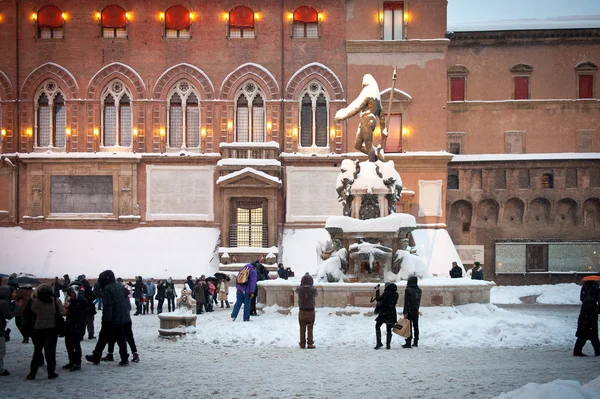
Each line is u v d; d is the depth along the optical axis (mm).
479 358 18984
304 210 58062
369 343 22062
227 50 59031
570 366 17406
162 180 58125
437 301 27734
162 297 38312
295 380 15711
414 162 58469
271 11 59219
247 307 27484
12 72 58750
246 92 59094
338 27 59188
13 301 23578
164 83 58656
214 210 58031
